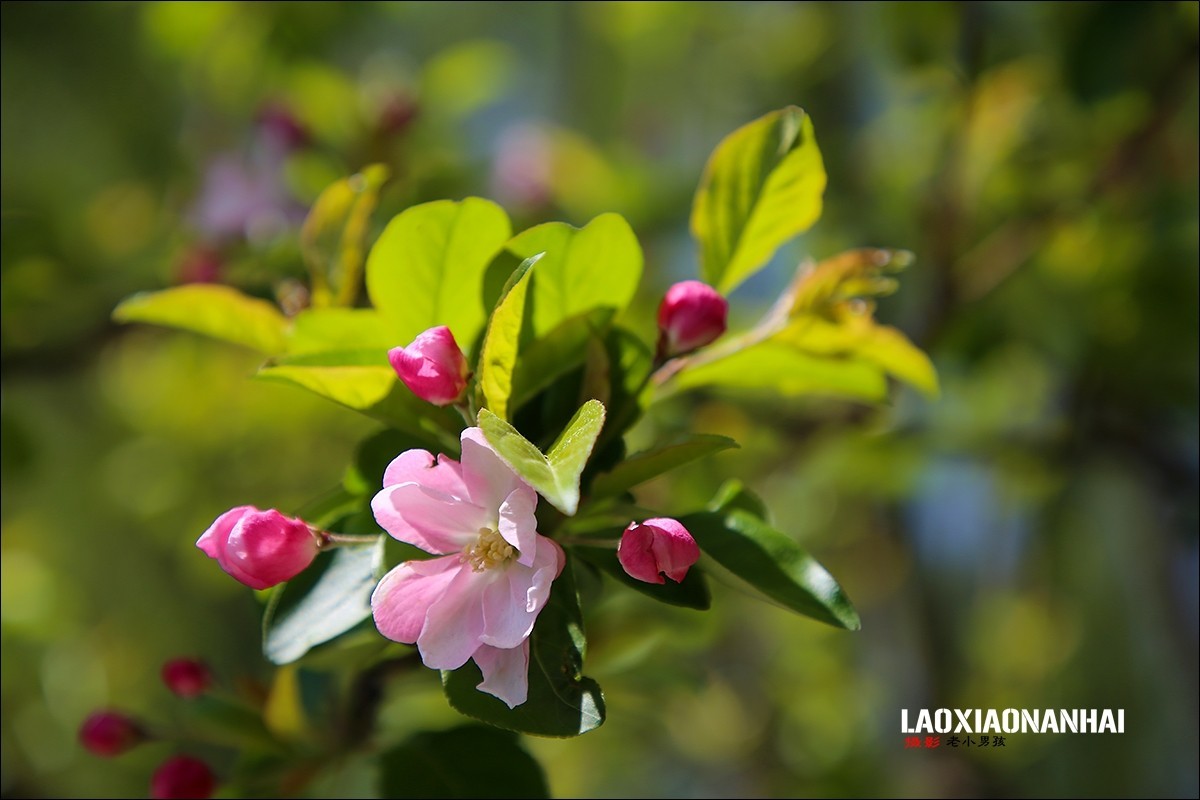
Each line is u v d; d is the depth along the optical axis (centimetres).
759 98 116
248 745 59
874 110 113
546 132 101
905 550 122
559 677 49
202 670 60
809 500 109
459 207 52
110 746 61
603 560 51
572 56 134
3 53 136
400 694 60
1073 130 89
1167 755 102
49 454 122
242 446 127
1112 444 91
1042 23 89
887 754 118
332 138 85
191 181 98
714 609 80
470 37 131
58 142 137
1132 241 91
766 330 56
